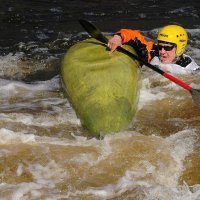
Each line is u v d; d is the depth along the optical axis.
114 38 16.67
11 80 18.41
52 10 25.62
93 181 12.70
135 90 15.50
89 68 15.95
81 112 14.83
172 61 17.92
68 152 13.68
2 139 14.12
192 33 23.38
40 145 13.95
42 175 12.86
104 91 14.92
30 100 16.78
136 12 25.78
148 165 13.29
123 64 16.06
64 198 12.08
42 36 22.73
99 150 13.77
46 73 19.11
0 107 16.17
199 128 15.05
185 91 17.22
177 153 13.77
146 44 17.78
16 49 21.34
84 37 22.75
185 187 12.55
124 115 14.38
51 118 15.38
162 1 27.25
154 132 14.75
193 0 27.47
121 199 12.08
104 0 27.12
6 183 12.53
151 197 12.13
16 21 24.20
